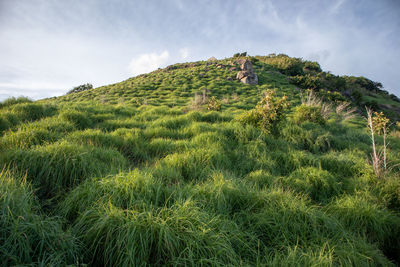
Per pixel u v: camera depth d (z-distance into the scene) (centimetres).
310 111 877
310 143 605
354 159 491
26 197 209
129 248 185
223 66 3106
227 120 779
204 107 1131
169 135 580
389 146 737
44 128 455
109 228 196
